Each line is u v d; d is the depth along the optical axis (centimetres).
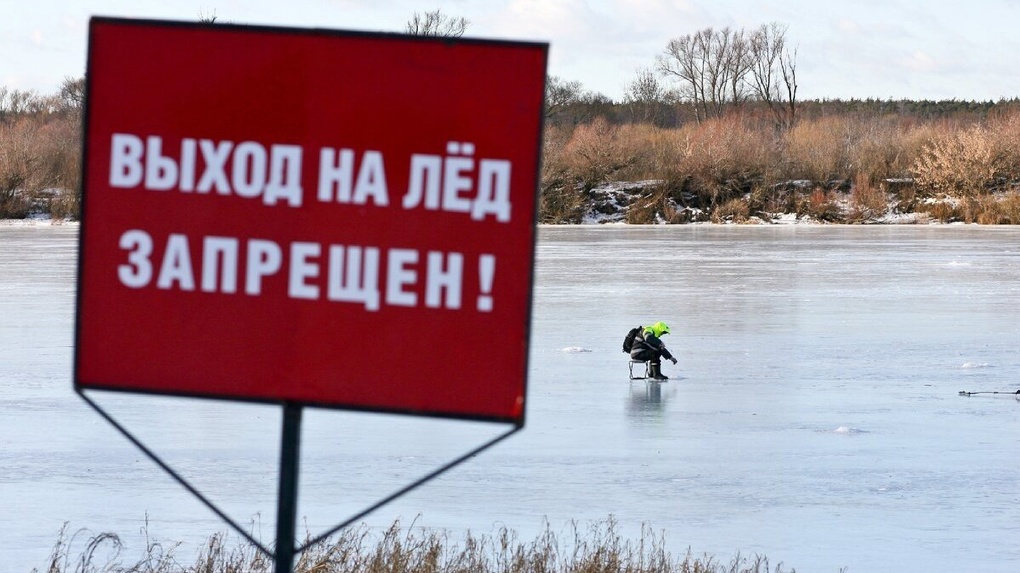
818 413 2378
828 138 13475
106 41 796
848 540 1507
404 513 1612
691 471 1888
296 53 780
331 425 2261
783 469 1897
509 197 767
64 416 2305
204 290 800
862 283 5378
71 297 4578
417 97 770
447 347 781
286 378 798
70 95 17175
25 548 1434
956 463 1945
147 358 808
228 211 794
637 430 2208
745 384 2733
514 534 1446
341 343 791
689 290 5047
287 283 793
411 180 775
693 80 18750
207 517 1591
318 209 786
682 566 1299
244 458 1961
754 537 1517
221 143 791
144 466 1898
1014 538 1518
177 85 792
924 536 1526
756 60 18250
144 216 802
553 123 16725
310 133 783
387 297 785
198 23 788
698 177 12575
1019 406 2458
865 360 3102
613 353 3247
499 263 773
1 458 1945
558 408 2434
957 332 3684
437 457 1983
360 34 773
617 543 1417
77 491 1736
